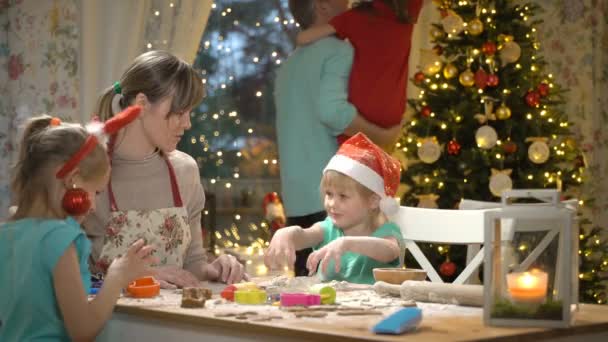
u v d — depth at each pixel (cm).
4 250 204
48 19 427
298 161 434
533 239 168
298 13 446
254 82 523
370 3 430
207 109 509
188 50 447
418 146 501
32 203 208
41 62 428
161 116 257
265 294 201
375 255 247
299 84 433
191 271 270
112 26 426
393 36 426
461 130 507
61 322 201
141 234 256
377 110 426
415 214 275
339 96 419
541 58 529
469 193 495
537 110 505
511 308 166
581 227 548
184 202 274
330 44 425
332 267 265
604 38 671
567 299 167
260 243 514
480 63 504
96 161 209
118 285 200
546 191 172
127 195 261
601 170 666
